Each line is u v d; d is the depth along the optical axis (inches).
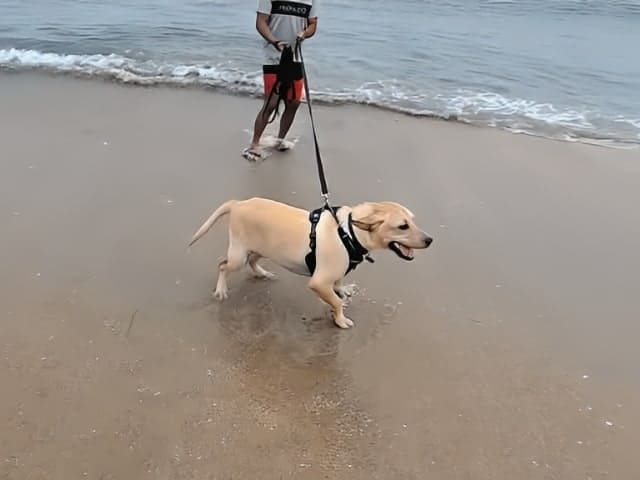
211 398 128.3
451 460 117.0
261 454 116.0
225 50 369.7
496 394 133.1
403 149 255.0
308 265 147.2
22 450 114.3
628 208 212.4
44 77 318.7
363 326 151.8
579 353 145.4
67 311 151.5
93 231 184.2
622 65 378.3
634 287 170.6
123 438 117.7
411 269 174.2
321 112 291.4
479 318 155.9
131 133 256.8
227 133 262.4
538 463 117.0
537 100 319.3
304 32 238.8
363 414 126.6
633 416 128.3
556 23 469.4
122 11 445.4
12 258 170.1
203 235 170.7
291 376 135.4
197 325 149.5
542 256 183.3
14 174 215.3
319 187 221.9
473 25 454.9
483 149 257.8
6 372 132.3
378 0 506.6
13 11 432.8
